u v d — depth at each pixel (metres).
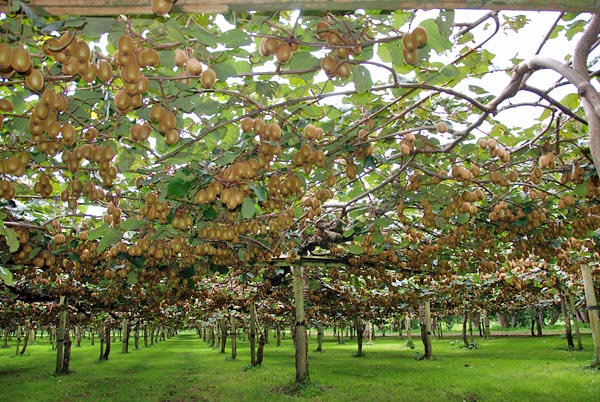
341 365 13.70
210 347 26.27
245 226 4.68
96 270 7.17
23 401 8.77
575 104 3.43
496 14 2.53
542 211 5.37
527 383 8.98
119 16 1.93
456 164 4.21
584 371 10.28
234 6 1.59
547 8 1.64
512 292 15.17
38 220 5.21
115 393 9.56
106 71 2.06
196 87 2.71
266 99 2.99
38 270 8.16
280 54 2.11
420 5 1.59
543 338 24.64
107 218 4.25
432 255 7.63
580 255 9.55
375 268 8.78
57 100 2.22
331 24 2.10
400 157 4.20
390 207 5.23
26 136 2.86
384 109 3.10
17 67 1.79
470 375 10.48
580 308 20.78
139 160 3.94
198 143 3.31
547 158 3.87
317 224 6.36
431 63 2.75
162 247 5.21
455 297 14.60
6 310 15.04
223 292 13.87
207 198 3.25
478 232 6.08
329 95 2.78
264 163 3.16
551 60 2.40
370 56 2.31
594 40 2.22
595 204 5.20
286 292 13.34
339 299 13.93
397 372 11.51
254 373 12.03
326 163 3.69
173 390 9.83
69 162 2.83
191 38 2.15
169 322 25.83
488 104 3.03
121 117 2.78
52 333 29.28
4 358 19.66
